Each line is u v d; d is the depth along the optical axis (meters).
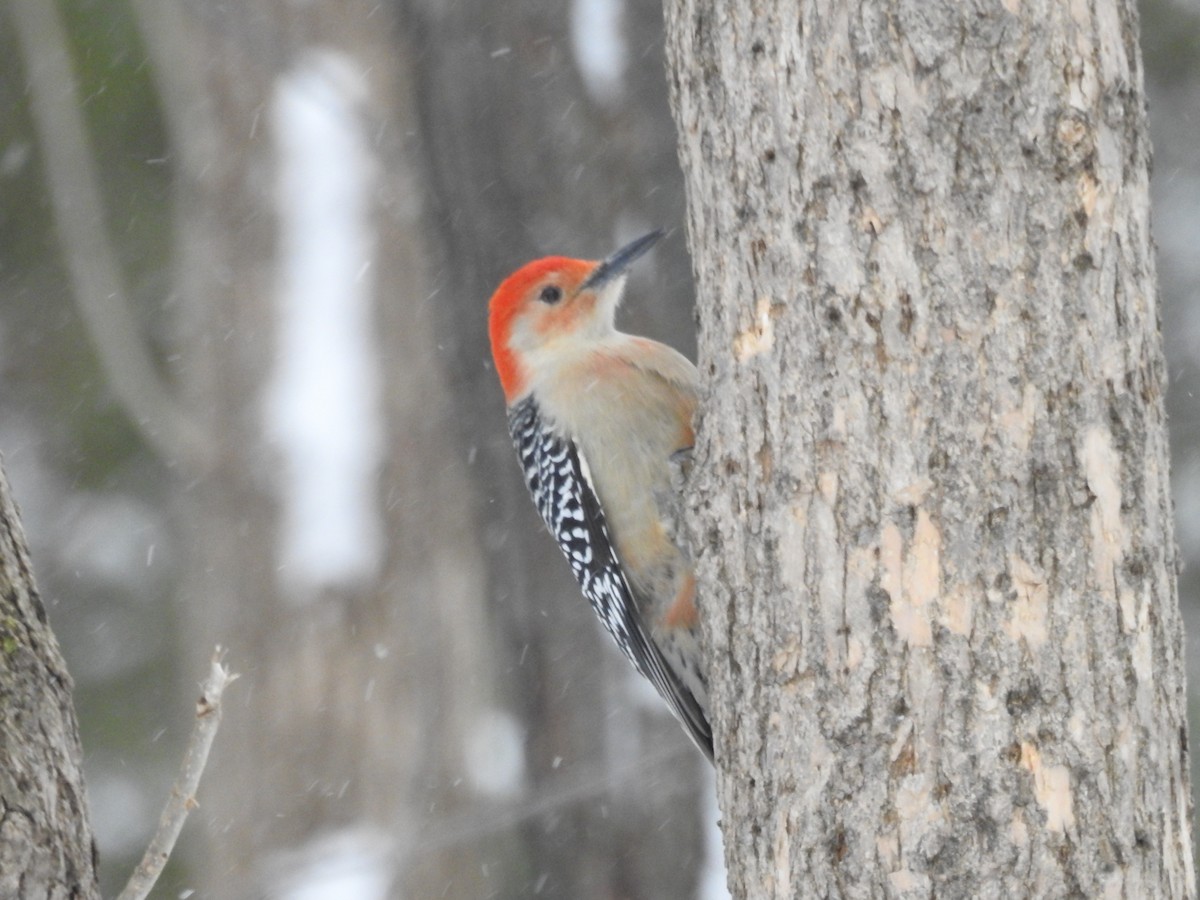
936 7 5.94
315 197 16.64
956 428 5.88
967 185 5.92
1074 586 5.80
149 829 18.98
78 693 19.42
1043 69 5.89
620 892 12.93
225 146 16.78
